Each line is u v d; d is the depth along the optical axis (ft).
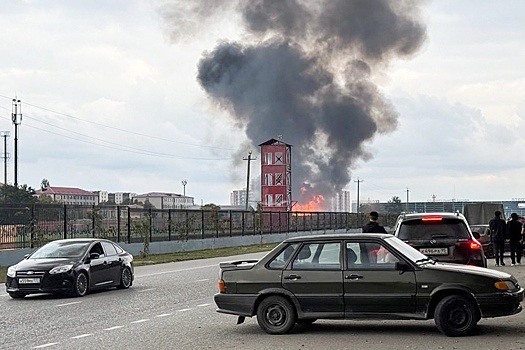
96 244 80.38
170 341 44.70
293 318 46.24
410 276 44.45
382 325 49.34
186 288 80.94
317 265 46.06
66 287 74.23
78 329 51.31
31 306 67.36
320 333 46.32
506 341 41.73
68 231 138.82
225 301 47.26
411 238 57.77
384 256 45.29
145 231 156.97
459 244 56.80
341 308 45.42
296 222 262.88
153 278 95.81
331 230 293.02
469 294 43.75
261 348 41.29
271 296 46.65
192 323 52.75
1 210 124.88
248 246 204.64
